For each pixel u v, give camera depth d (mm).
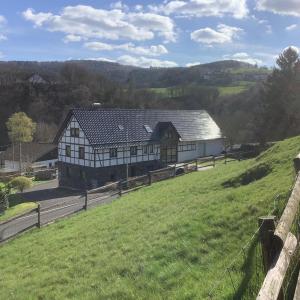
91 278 11047
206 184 19578
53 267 13211
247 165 22984
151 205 18469
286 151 19422
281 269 5059
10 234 20875
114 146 45469
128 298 9117
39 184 48906
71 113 45969
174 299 8047
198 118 59469
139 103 104062
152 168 50094
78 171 45906
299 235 7242
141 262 10688
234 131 61250
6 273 14250
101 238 14930
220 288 7480
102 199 26625
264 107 55656
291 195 6855
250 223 10492
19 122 82125
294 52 55125
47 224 21641
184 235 11375
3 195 31625
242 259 8406
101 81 118000
